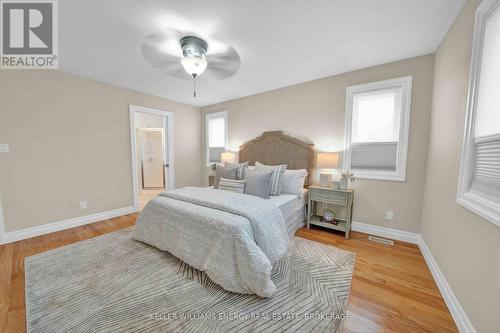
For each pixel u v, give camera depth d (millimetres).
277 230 1919
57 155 2783
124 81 3152
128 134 3541
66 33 1881
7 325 1270
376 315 1364
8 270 1850
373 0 1491
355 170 2820
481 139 1236
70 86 2855
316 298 1509
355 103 2803
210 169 4773
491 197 1129
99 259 2021
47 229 2711
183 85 3330
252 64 2557
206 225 1758
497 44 1150
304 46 2135
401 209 2510
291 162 3338
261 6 1545
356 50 2217
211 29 1836
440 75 2006
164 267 1885
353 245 2383
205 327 1250
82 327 1244
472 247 1231
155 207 2240
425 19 1694
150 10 1584
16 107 2455
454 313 1340
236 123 4137
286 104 3410
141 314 1345
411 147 2412
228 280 1545
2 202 2389
